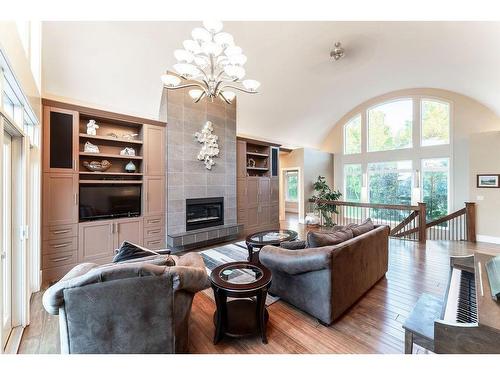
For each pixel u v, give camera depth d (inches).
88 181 135.9
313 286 85.1
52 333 80.4
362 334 77.9
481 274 51.4
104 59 138.4
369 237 105.3
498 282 45.7
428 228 255.1
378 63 208.1
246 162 233.9
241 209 223.8
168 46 142.7
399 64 209.6
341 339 75.4
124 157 151.6
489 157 206.7
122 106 166.7
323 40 165.2
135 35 131.3
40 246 115.6
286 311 92.7
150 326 56.7
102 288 52.5
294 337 76.6
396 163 287.1
